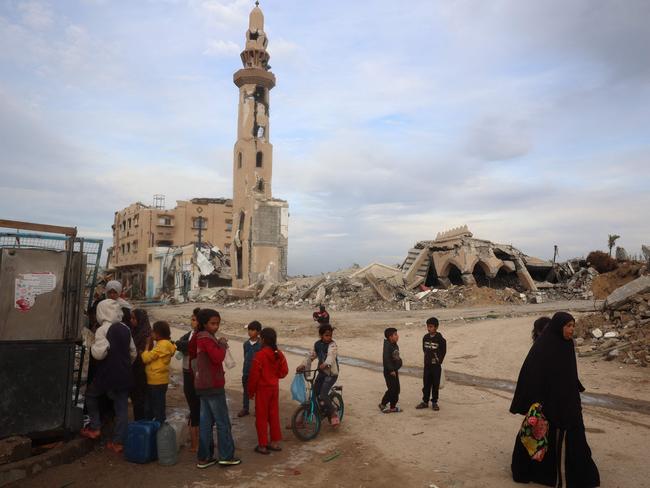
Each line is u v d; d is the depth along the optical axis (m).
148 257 67.69
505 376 11.93
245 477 5.78
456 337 17.66
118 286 6.70
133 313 7.30
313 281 43.50
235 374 12.78
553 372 5.43
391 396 8.75
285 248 52.44
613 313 14.91
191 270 57.16
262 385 6.67
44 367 6.22
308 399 7.53
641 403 9.12
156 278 65.31
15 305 6.08
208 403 6.07
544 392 5.43
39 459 5.71
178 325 26.59
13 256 6.11
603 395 9.75
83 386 9.62
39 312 6.21
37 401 6.15
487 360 13.77
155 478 5.68
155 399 6.78
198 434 6.73
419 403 9.48
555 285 41.19
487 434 7.41
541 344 5.54
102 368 6.36
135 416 7.21
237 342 19.55
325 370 7.59
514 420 8.16
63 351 6.35
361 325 23.36
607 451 6.56
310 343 18.59
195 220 73.19
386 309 32.34
